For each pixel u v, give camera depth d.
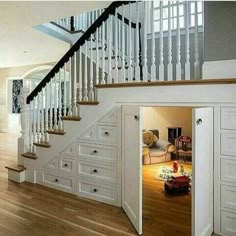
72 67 3.36
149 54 3.89
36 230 2.31
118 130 2.81
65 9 3.27
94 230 2.32
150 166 4.66
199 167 2.00
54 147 3.40
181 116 5.52
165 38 4.05
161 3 2.68
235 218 2.20
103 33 3.15
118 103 2.84
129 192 2.54
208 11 2.39
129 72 2.89
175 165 4.24
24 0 2.94
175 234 2.25
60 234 2.25
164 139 5.67
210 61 2.39
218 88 2.25
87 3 3.10
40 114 3.70
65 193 3.26
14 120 8.79
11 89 8.82
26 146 3.86
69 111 3.38
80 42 3.27
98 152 2.99
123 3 3.03
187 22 2.54
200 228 2.03
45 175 3.53
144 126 5.78
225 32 2.32
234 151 2.19
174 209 2.77
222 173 2.25
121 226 2.40
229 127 2.21
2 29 4.21
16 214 2.64
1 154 5.38
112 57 3.22
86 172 3.11
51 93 3.56
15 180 3.72
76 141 3.18
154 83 2.56
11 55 6.67
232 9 2.28
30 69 8.25
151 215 2.63
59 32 5.02
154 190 3.38
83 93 3.34
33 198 3.08
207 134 2.18
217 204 2.28
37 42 5.23
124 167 2.71
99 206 2.85
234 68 2.28
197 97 2.37
